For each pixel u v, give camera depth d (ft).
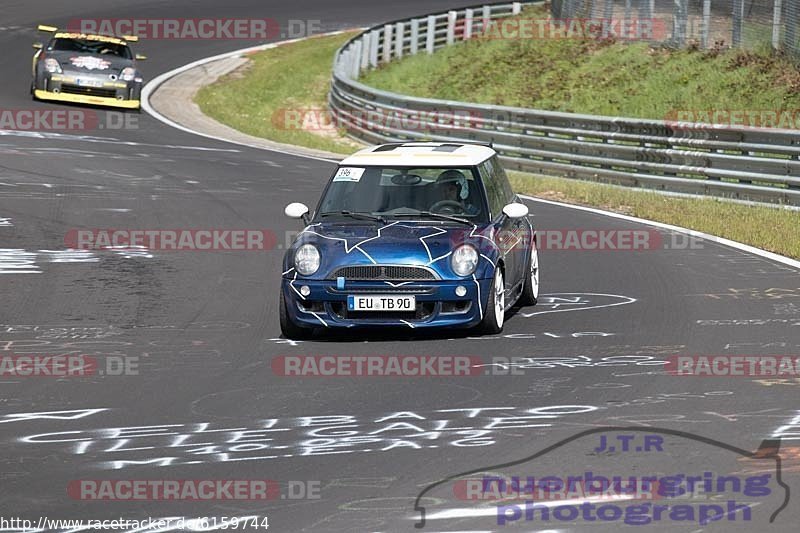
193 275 155.94
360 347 116.88
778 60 334.85
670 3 385.29
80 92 341.21
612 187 248.73
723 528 66.90
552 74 393.29
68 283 149.79
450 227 124.06
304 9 563.48
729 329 121.29
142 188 231.30
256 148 307.17
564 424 88.84
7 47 449.89
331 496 73.41
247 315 132.98
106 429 89.40
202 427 89.66
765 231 189.06
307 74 457.27
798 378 101.45
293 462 80.64
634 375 103.35
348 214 127.03
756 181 234.79
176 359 112.47
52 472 79.15
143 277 154.30
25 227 188.03
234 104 406.21
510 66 414.00
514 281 130.31
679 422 88.79
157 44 481.87
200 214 204.33
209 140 316.81
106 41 355.56
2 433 88.53
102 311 134.51
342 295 118.21
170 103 386.93
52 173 244.42
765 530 66.59
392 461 80.43
